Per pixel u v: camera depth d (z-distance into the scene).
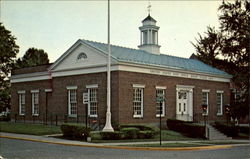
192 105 37.91
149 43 39.78
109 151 19.14
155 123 33.41
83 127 24.20
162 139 26.95
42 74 38.50
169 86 35.19
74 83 34.41
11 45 53.50
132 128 26.41
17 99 42.03
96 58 32.41
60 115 35.78
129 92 31.09
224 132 35.81
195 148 21.81
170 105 35.12
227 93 43.62
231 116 41.31
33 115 39.53
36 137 25.66
